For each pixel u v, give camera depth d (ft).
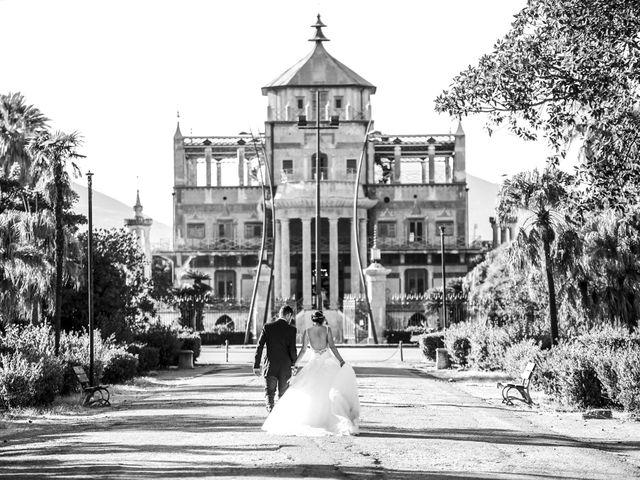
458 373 147.02
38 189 140.67
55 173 137.80
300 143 397.19
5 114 182.09
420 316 336.90
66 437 65.87
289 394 64.08
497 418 78.59
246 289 387.55
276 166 397.60
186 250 388.57
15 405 91.71
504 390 101.60
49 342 122.11
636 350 91.50
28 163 163.32
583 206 70.69
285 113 398.83
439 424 72.33
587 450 58.54
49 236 142.10
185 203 400.88
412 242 391.24
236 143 408.05
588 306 139.64
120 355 129.39
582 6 65.77
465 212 396.57
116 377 127.03
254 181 402.72
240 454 53.98
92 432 68.69
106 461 52.19
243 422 72.33
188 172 415.44
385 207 396.37
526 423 75.05
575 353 92.12
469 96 70.54
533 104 69.87
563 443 61.87
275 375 68.69
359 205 376.07
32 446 61.26
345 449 56.08
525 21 68.95
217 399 98.94
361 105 399.65
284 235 370.12
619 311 139.13
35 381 92.84
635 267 137.39
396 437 62.44
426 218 396.78
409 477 46.62
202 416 78.79
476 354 149.38
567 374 89.97
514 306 176.55
